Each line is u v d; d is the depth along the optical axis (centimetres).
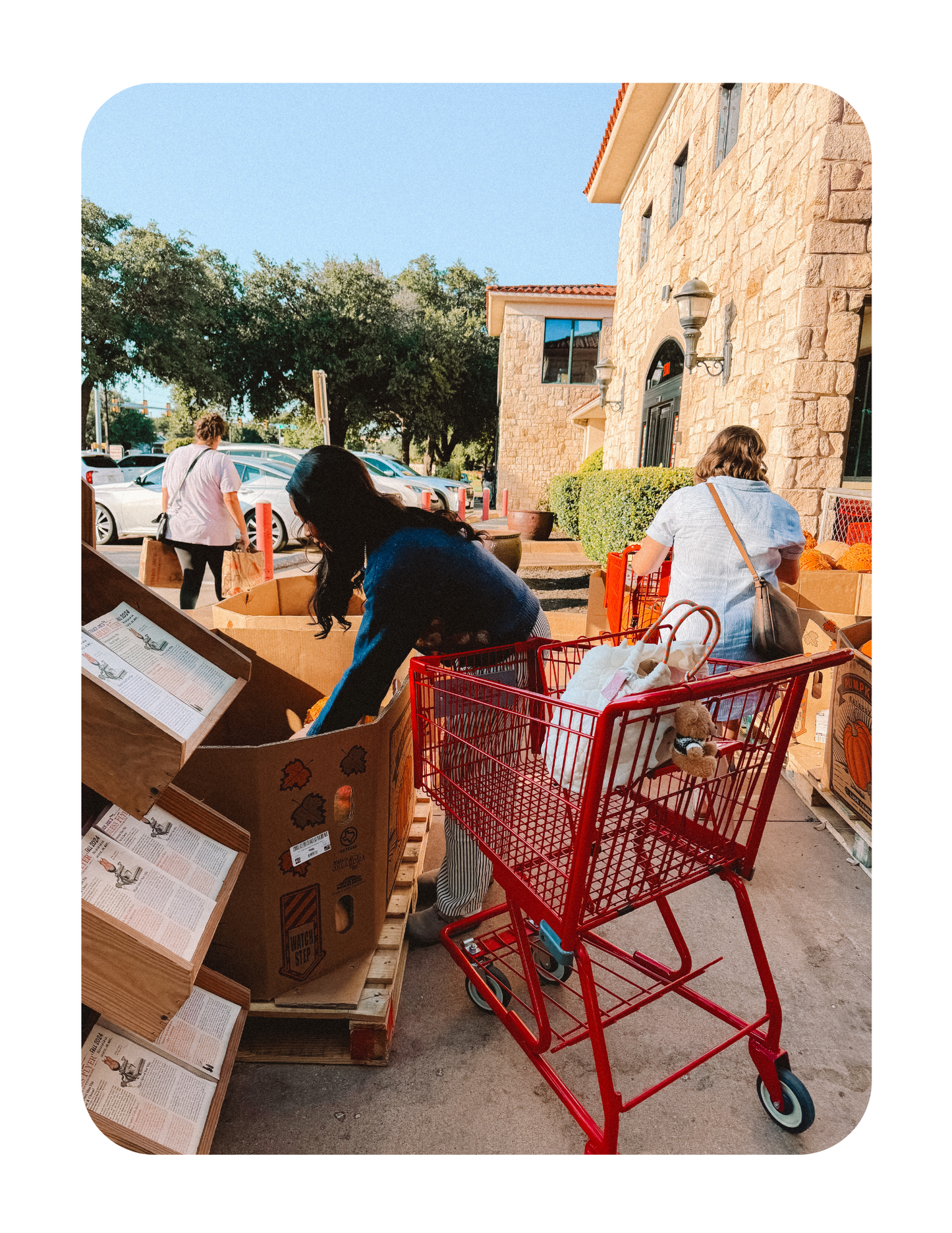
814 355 534
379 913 215
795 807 341
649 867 174
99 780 144
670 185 930
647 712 162
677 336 868
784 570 295
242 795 182
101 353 2116
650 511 782
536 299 1848
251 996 195
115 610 179
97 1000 137
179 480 602
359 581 232
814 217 513
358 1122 182
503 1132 180
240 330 2233
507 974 231
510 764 210
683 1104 190
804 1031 214
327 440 546
